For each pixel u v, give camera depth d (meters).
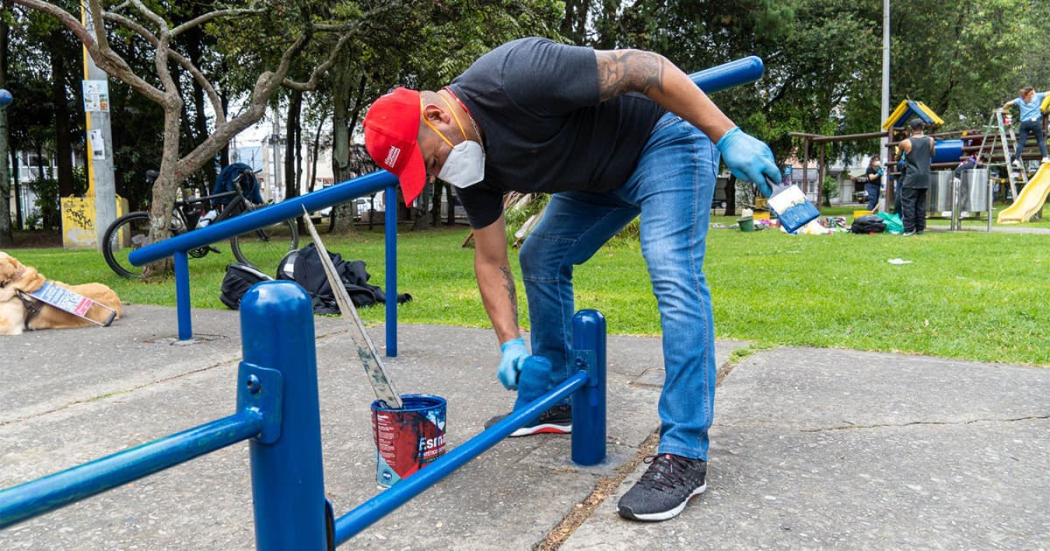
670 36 21.67
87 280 7.50
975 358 3.40
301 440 0.95
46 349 3.96
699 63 21.94
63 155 19.98
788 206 1.82
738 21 21.44
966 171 13.06
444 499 1.93
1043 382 2.97
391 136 1.78
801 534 1.72
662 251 1.95
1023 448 2.26
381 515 1.21
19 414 2.77
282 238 10.23
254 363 0.94
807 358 3.45
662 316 1.95
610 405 2.78
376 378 1.25
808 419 2.56
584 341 2.12
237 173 8.93
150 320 4.92
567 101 1.77
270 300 0.93
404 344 4.00
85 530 1.80
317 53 9.96
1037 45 26.25
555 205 2.35
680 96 1.79
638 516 1.77
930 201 13.68
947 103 26.20
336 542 1.08
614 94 1.78
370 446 2.38
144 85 7.18
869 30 22.53
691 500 1.91
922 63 24.50
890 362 3.35
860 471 2.10
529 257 2.39
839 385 2.97
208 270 8.32
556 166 1.93
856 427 2.47
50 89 19.44
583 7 19.72
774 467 2.13
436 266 8.27
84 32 6.91
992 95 26.28
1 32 16.25
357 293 5.38
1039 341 3.67
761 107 24.06
